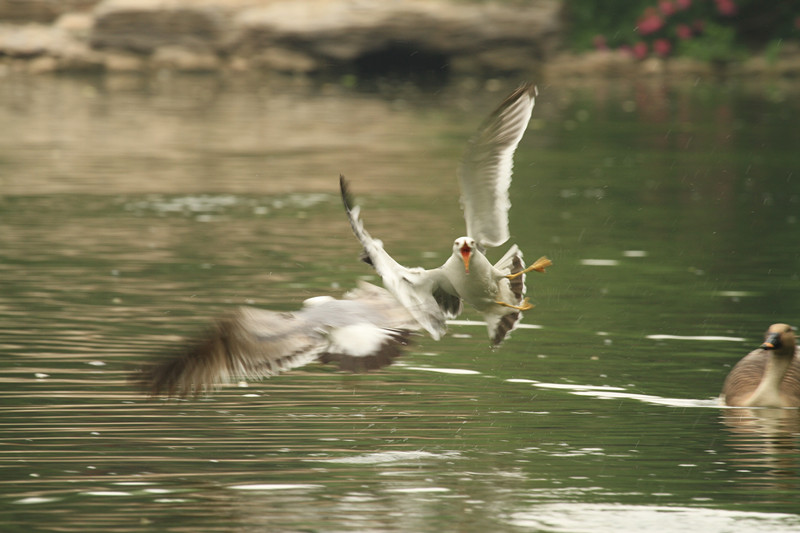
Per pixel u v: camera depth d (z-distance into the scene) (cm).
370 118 3538
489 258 1789
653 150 2977
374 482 893
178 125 3294
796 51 4734
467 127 3369
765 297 1535
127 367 1193
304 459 945
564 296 1547
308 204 2212
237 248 1809
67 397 1095
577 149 2994
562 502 858
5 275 1597
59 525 804
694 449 984
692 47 4694
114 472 908
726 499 868
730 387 1138
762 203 2266
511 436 1011
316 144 3020
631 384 1176
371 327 565
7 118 3325
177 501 850
